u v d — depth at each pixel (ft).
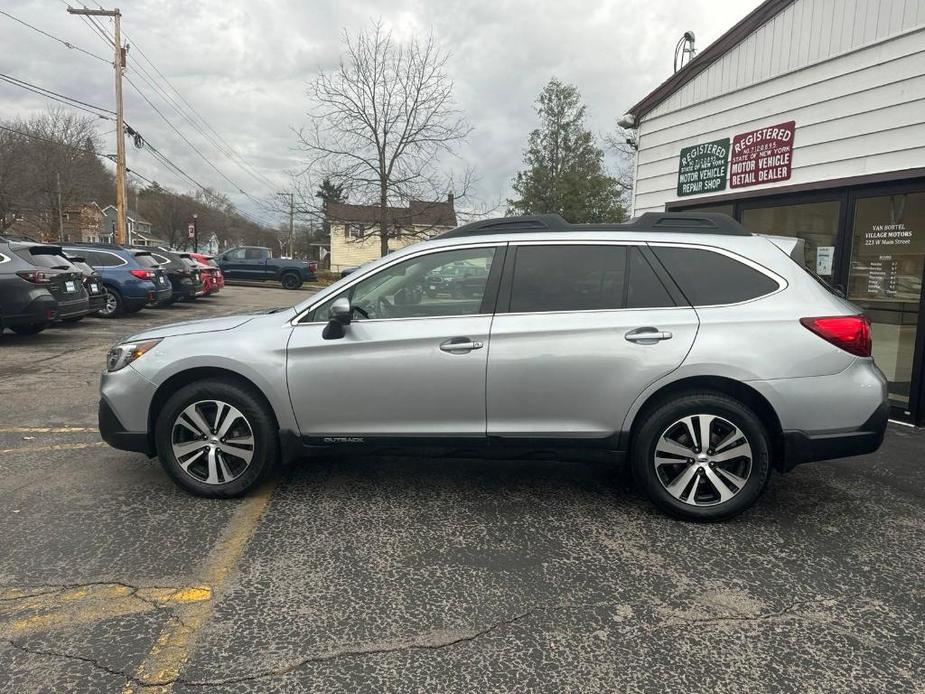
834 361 11.42
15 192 106.83
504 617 8.97
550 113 169.58
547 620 8.92
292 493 13.24
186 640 8.29
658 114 29.81
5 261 29.99
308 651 8.13
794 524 12.14
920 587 9.93
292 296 76.84
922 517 12.56
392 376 12.07
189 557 10.46
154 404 12.67
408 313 12.43
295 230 272.51
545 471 14.85
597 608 9.22
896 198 19.80
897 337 20.07
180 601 9.18
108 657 7.91
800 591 9.76
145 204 256.32
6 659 7.81
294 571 10.09
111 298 44.11
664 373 11.58
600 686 7.59
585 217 159.94
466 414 12.11
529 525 11.92
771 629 8.77
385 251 75.25
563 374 11.78
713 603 9.40
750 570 10.36
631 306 11.93
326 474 14.38
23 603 9.03
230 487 12.62
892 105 19.43
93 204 156.15
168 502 12.64
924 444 17.51
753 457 11.65
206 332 12.72
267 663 7.88
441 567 10.32
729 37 25.20
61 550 10.60
